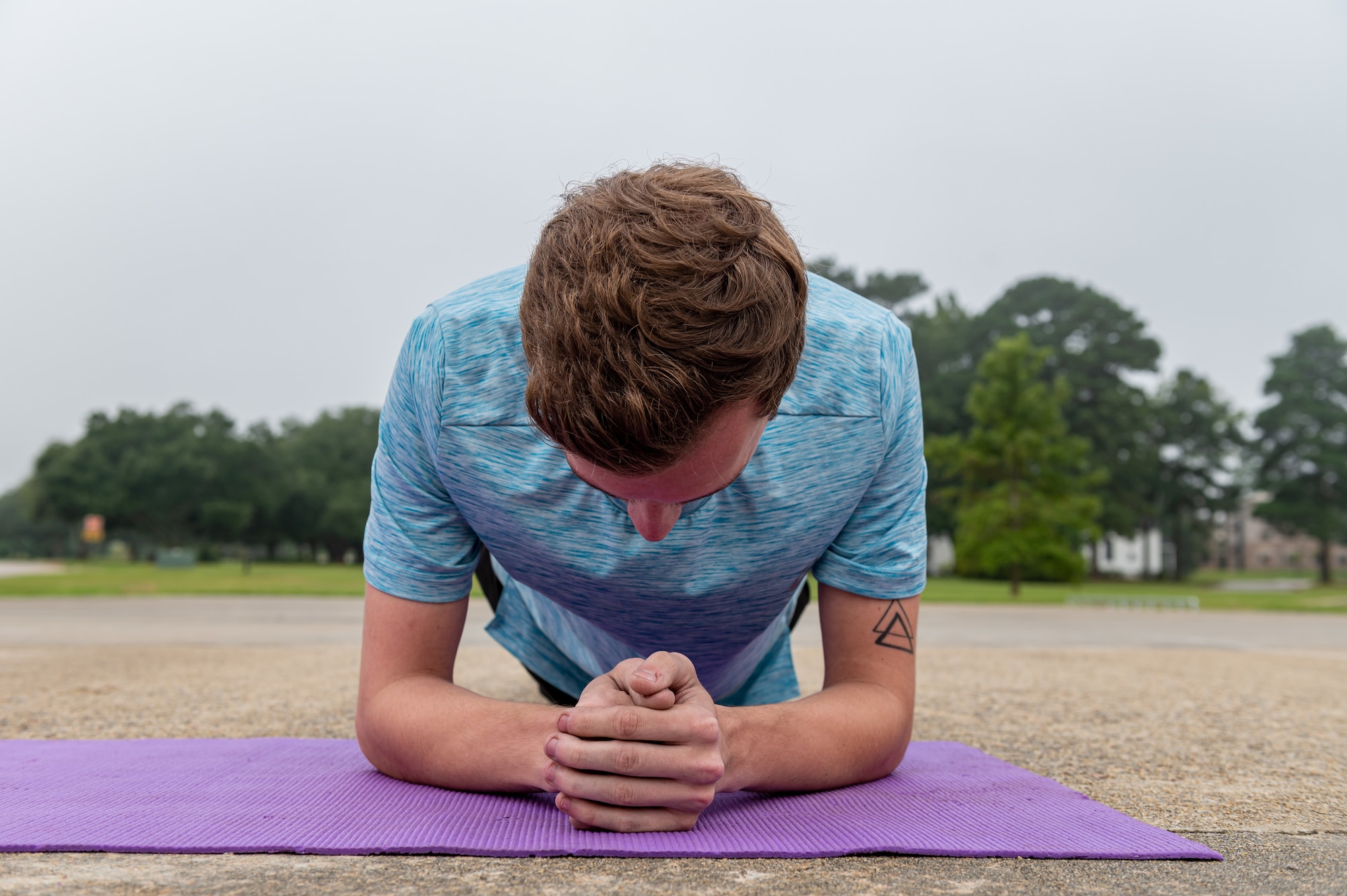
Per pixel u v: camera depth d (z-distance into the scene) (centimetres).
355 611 1106
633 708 118
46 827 120
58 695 305
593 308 84
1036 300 4903
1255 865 116
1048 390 4631
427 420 135
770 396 92
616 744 117
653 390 83
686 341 83
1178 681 393
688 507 133
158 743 192
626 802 119
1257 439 5138
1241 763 201
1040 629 948
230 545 7775
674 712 118
